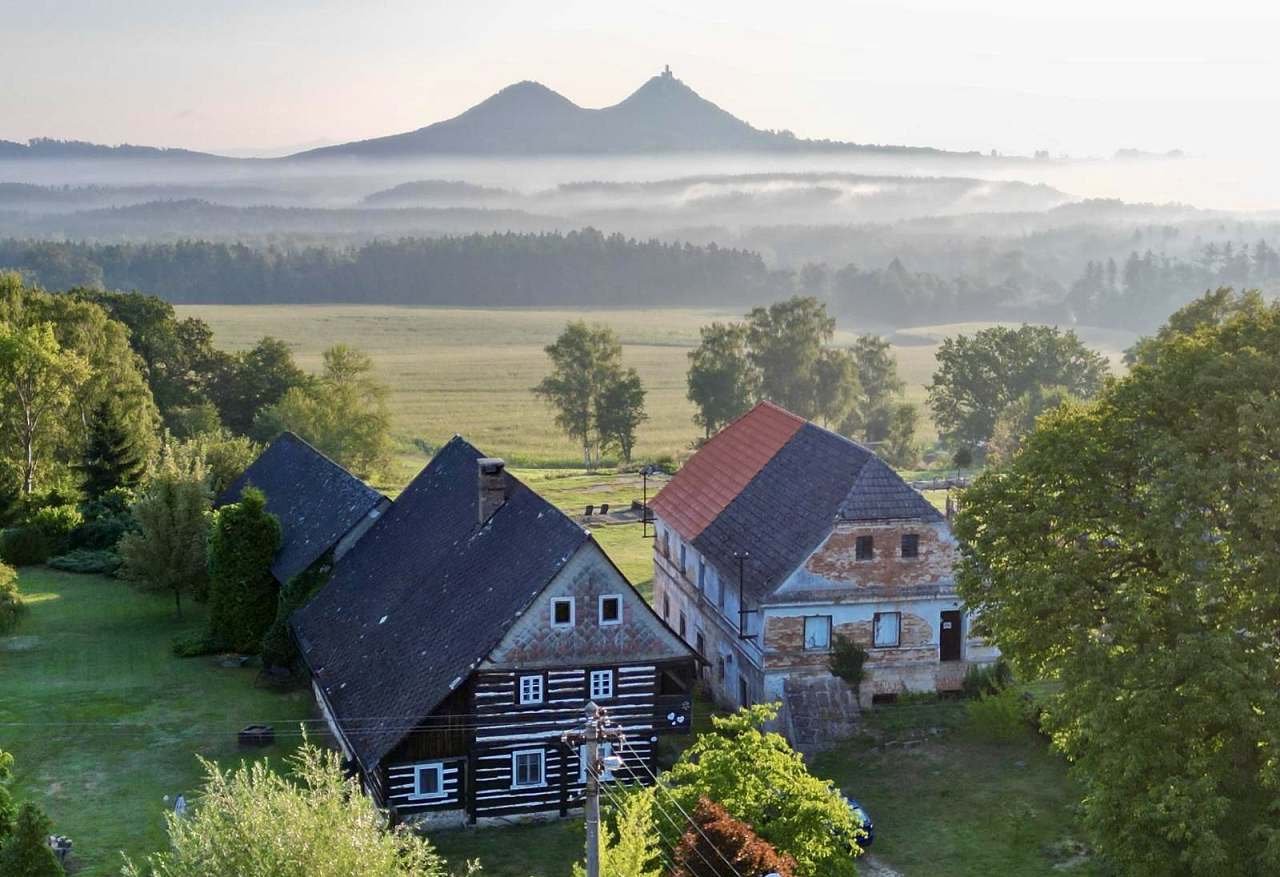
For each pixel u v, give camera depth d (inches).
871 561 2213.3
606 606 1873.8
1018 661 1712.6
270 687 2397.9
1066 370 5940.0
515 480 2230.6
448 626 1972.2
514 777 1863.9
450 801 1846.7
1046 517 1664.6
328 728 2182.6
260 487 3080.7
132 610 2938.0
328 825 1140.5
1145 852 1433.3
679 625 2714.1
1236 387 1552.7
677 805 1327.5
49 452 4151.1
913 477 4788.4
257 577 2598.4
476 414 7652.6
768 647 2192.4
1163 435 1587.1
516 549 2005.4
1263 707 1406.3
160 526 2807.6
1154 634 1523.1
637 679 1892.2
